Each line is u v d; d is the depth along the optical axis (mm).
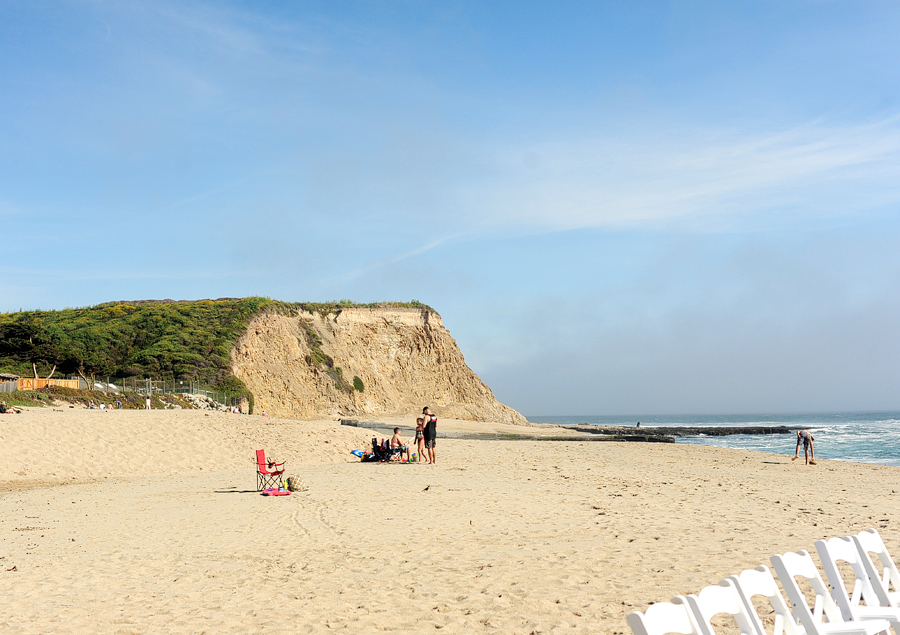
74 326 62250
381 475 18375
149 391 45969
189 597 6621
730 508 11820
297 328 71312
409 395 73875
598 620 5504
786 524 10000
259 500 13805
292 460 23406
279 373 63031
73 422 23625
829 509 11727
